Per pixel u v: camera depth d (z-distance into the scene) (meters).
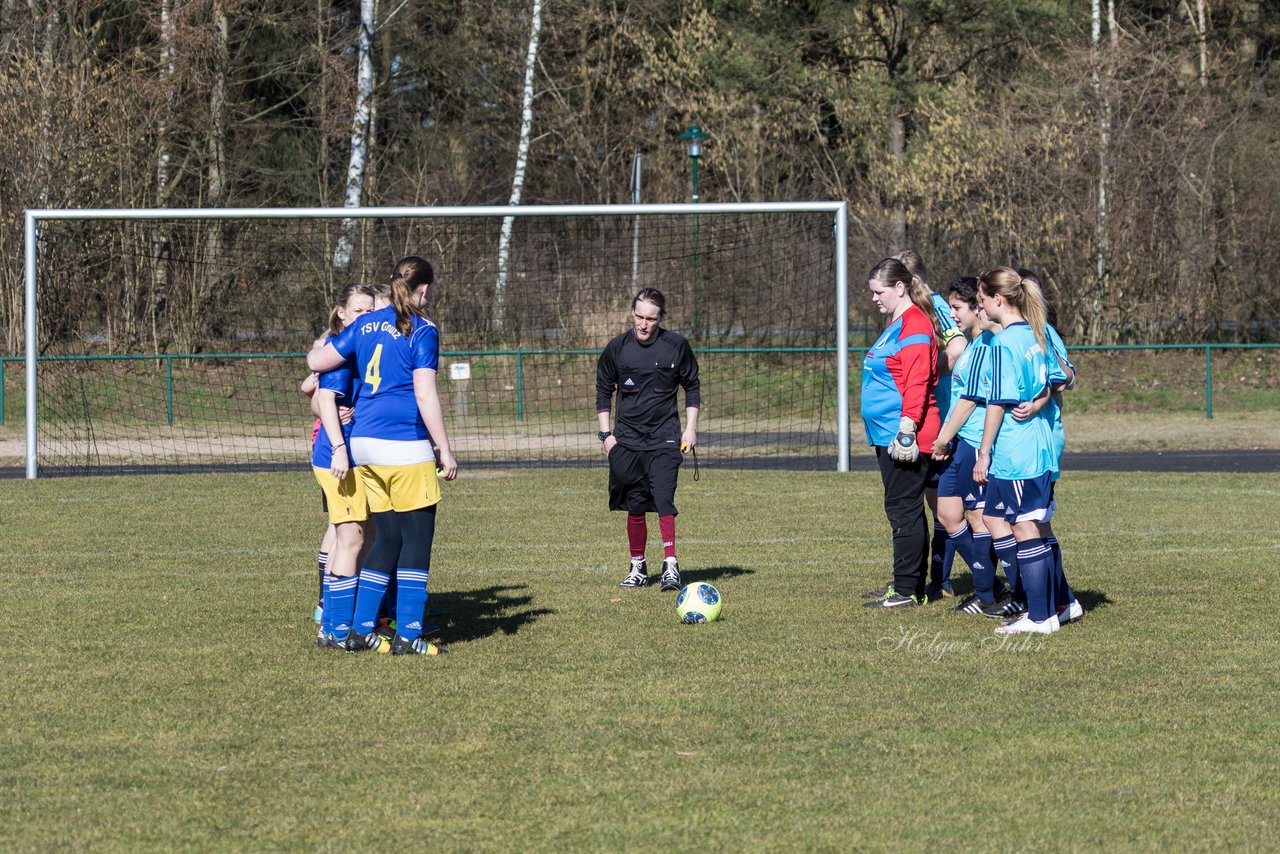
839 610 15.46
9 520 23.95
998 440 13.98
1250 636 13.82
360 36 60.44
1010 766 9.58
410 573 13.12
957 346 15.32
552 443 40.62
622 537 21.77
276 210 31.52
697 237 46.53
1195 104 59.28
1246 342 57.00
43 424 42.75
